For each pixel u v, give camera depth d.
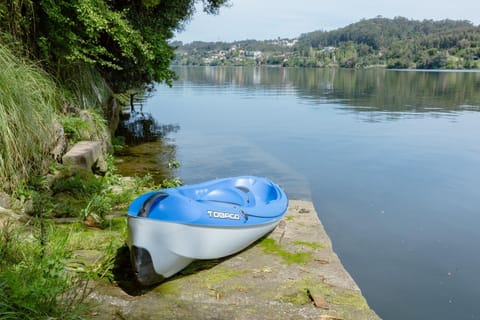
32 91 6.07
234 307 3.26
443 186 7.95
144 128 14.04
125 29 8.95
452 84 35.66
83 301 3.05
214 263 4.11
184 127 14.32
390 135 12.88
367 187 7.84
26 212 4.82
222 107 20.08
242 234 4.21
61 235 4.14
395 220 6.27
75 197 5.57
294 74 59.59
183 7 12.71
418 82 38.66
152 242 3.42
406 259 5.04
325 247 4.58
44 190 5.42
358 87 32.97
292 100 23.25
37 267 3.13
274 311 3.22
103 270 3.65
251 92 28.69
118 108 13.23
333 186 7.88
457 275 4.68
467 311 4.02
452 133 13.23
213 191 4.60
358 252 5.21
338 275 3.93
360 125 14.70
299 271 3.98
